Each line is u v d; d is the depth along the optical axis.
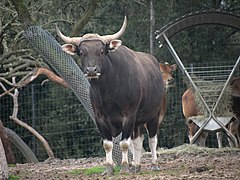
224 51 57.03
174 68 43.16
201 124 37.03
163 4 57.41
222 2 58.41
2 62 39.84
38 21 47.09
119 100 23.31
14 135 45.81
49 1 46.47
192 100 38.88
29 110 55.41
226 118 36.94
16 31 41.97
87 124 55.53
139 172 24.77
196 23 37.25
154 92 25.81
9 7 41.62
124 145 23.69
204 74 47.28
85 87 31.34
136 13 58.12
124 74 23.39
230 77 36.88
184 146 36.31
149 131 26.44
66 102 56.03
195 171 23.72
